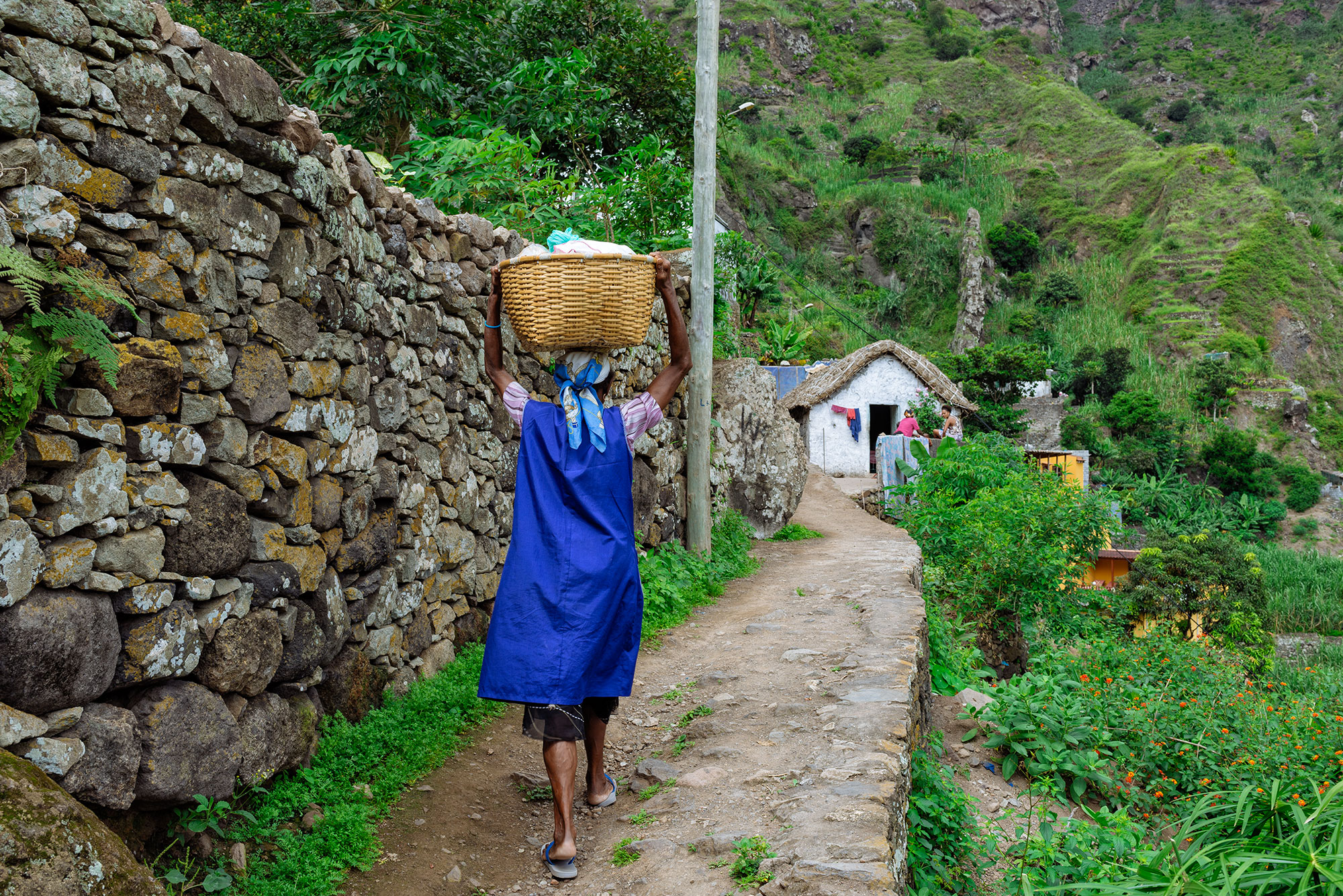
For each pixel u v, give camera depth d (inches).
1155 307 2150.6
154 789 96.0
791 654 195.3
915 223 2447.1
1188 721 270.7
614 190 358.6
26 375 81.8
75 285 87.4
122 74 96.0
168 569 101.9
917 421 883.4
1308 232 2440.9
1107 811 188.4
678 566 277.0
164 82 101.7
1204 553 746.8
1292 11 4377.5
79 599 88.4
